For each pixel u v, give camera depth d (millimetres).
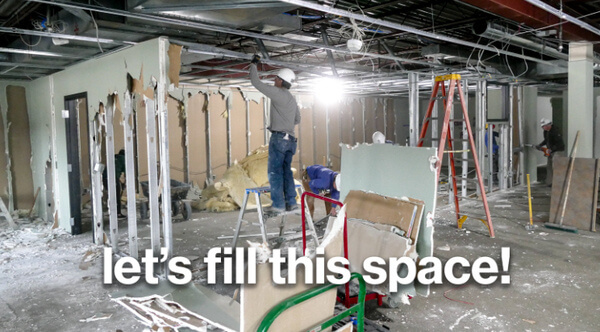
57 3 2973
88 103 5086
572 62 6000
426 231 3303
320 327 2135
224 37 4703
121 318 3291
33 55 4902
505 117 8414
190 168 8852
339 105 11578
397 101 13234
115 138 7734
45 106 6367
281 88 4125
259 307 1891
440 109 12969
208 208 7371
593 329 2980
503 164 8531
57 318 3307
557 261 4391
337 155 11602
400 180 3533
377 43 6055
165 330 2512
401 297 3301
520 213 6617
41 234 5883
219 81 8406
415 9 4637
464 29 5695
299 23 4172
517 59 7430
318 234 5102
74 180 5789
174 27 3918
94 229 5344
